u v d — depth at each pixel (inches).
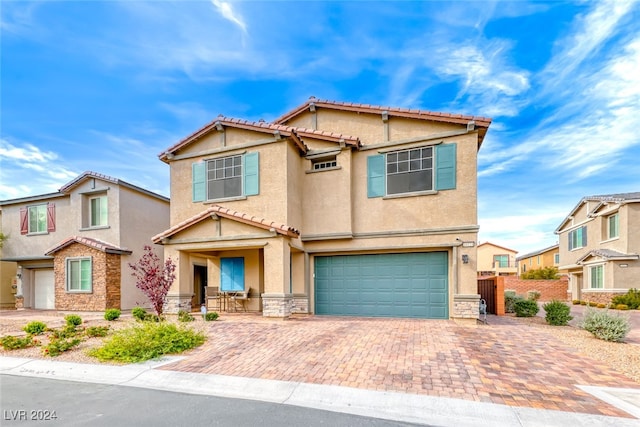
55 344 340.2
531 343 348.2
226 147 572.1
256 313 582.9
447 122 515.2
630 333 450.3
